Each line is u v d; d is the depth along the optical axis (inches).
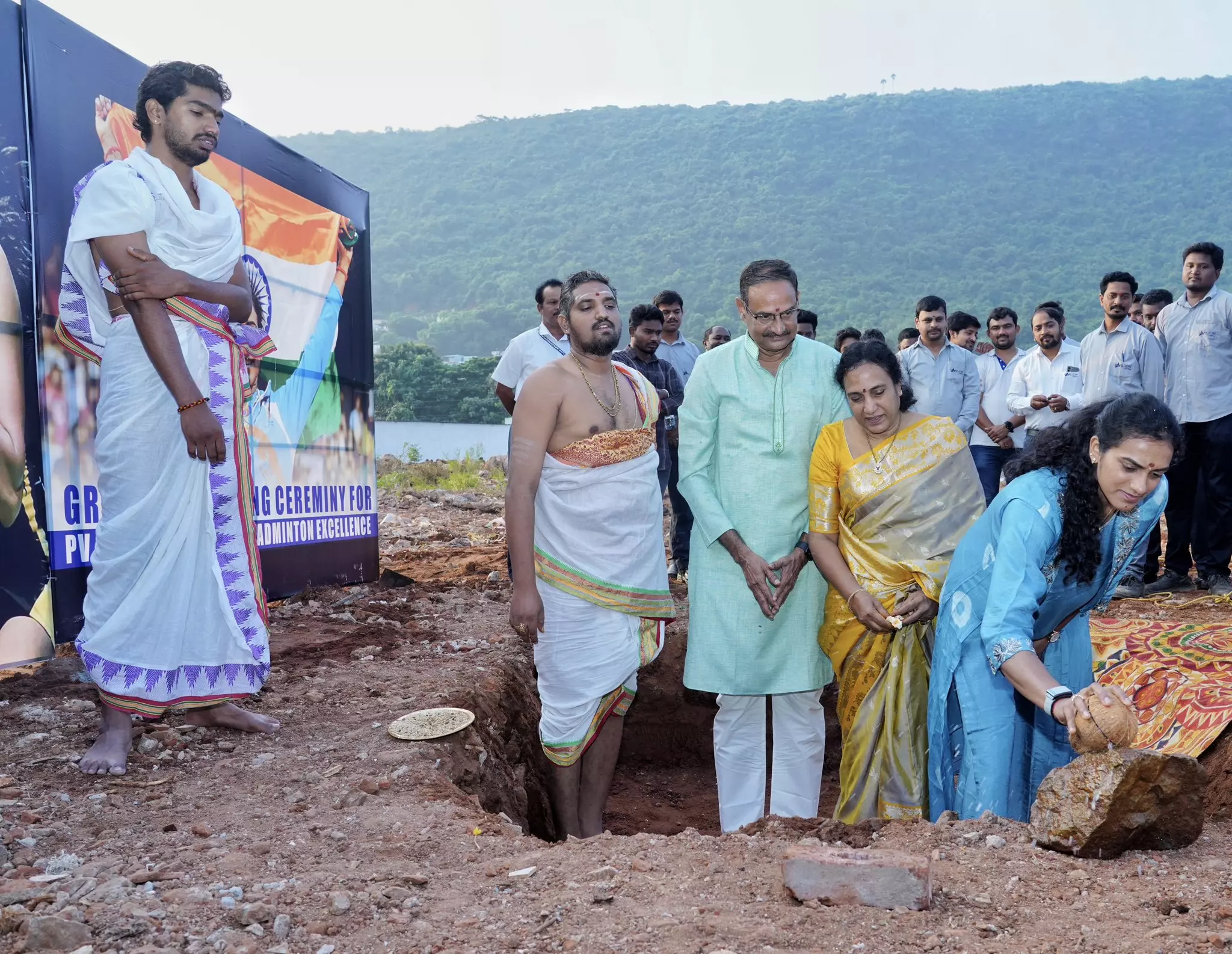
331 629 244.8
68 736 163.3
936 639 145.0
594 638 165.9
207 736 164.6
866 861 101.9
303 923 100.2
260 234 259.3
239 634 161.5
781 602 166.6
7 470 181.9
